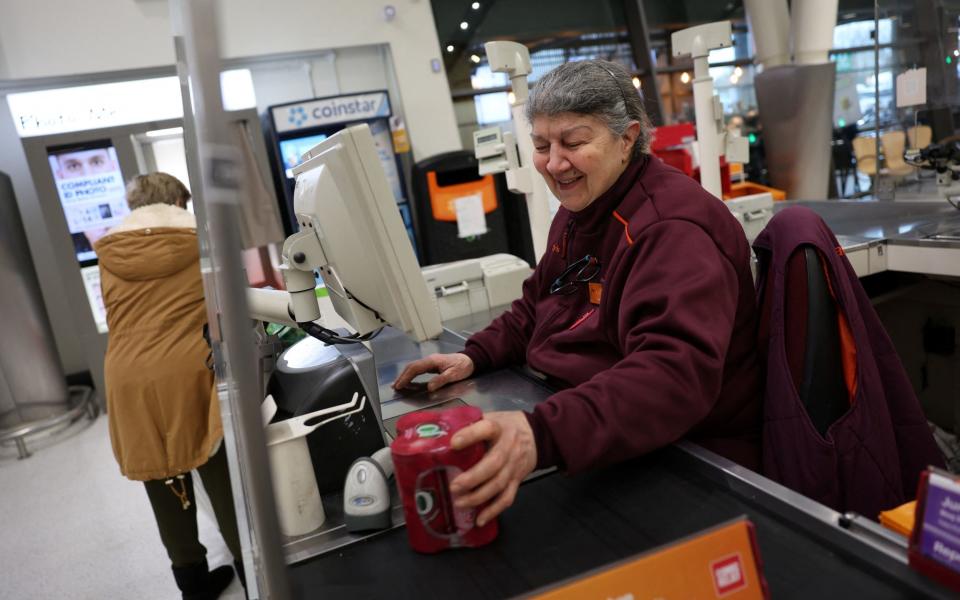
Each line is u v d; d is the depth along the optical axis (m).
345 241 0.97
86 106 4.16
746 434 1.15
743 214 2.31
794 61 5.32
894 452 1.05
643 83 5.92
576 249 1.22
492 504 0.75
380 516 0.83
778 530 0.72
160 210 2.10
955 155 2.54
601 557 0.72
